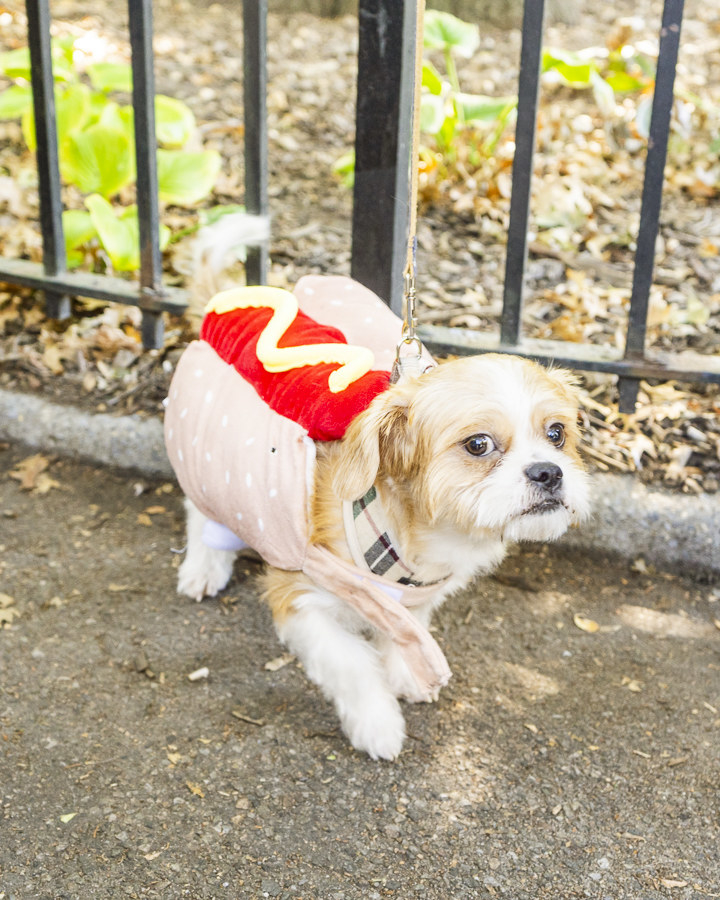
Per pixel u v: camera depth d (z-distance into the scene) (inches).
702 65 92.0
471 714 43.3
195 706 43.0
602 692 44.2
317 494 39.8
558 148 76.8
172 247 64.2
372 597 39.9
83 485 53.1
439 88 67.6
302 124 81.3
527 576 49.3
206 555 47.3
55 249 56.3
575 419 39.6
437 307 60.4
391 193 48.1
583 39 101.7
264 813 39.6
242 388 41.8
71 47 64.8
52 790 39.8
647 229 48.9
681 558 49.6
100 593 47.4
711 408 54.2
